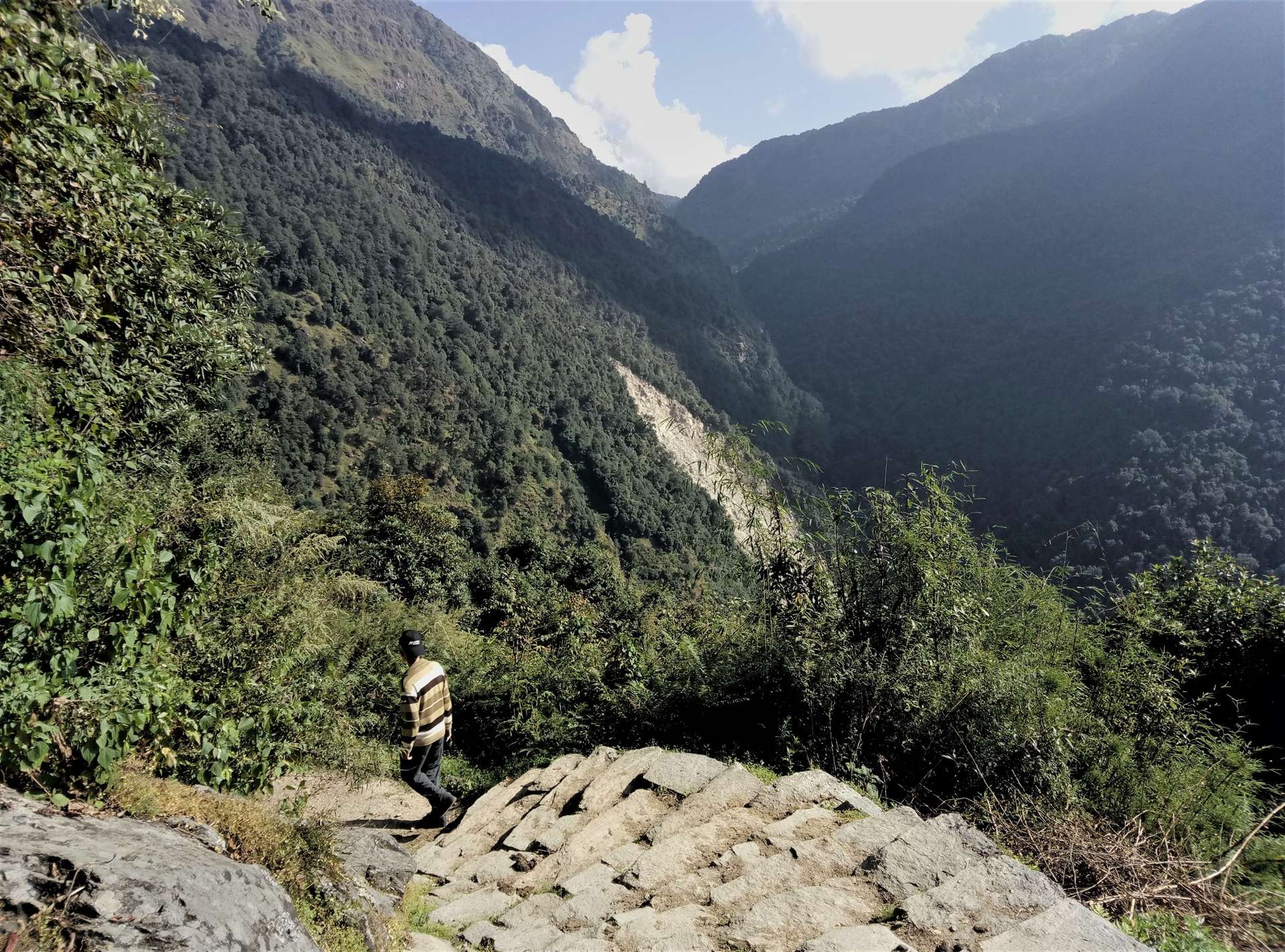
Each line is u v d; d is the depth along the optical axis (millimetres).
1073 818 3914
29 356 3977
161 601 3211
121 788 2521
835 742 4977
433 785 5426
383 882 3592
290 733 5344
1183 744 5113
